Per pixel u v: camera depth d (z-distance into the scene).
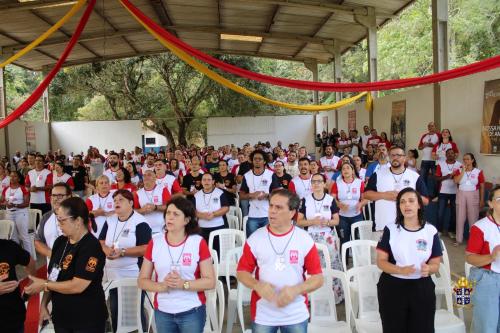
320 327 3.26
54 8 13.12
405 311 2.81
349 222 5.43
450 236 7.38
